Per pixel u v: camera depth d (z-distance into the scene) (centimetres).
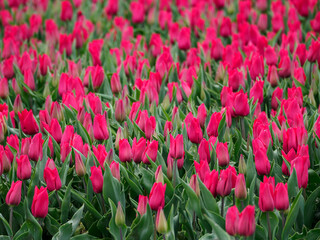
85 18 1030
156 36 809
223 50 715
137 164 426
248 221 326
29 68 650
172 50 804
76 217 401
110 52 761
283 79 629
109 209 404
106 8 1002
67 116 525
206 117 517
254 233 364
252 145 443
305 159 371
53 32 854
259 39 741
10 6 1064
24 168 395
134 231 376
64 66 710
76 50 820
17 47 767
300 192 369
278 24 844
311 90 564
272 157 436
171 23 914
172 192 398
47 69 655
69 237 392
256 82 519
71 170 438
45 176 387
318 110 541
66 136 443
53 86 638
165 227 355
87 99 532
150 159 408
